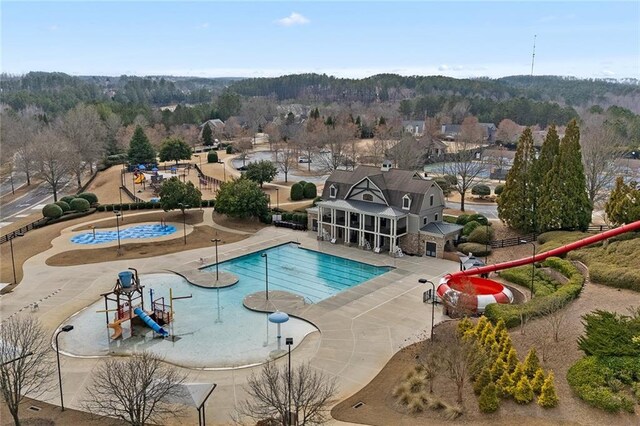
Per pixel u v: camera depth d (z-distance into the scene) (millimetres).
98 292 49188
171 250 62188
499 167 114750
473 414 27750
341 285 51844
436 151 140250
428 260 58500
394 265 56812
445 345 35188
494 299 42281
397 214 59219
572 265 47719
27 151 106250
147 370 27422
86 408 29234
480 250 58219
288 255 61656
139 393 25828
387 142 125625
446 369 32156
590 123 131875
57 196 98938
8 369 28078
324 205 65250
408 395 30266
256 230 71500
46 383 32938
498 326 34625
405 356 36406
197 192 77625
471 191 95312
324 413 29203
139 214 80125
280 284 52000
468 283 44188
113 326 39781
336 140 123688
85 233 70125
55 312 44562
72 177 116250
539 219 60750
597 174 77562
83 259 58750
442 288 45000
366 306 45531
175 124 184375
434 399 29312
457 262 57500
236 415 29453
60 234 69625
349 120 156375
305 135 135000
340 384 33031
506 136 154750
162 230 71500
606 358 29516
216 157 132625
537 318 38594
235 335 40625
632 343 30281
